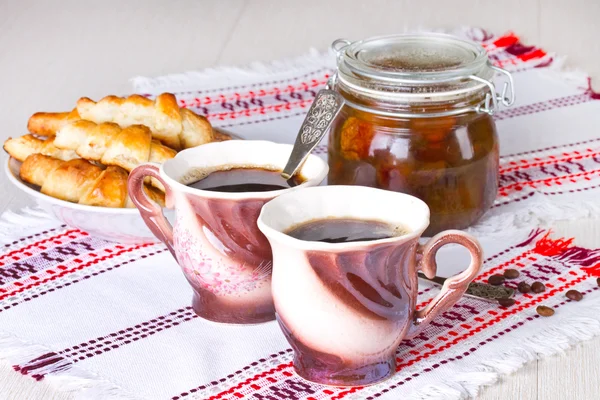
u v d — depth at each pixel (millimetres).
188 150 840
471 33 1312
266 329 825
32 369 795
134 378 785
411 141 892
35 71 1239
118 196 898
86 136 934
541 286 858
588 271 881
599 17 1364
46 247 925
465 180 904
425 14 1396
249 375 785
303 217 779
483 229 938
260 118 1125
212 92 1184
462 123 898
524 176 1021
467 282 767
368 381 771
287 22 1384
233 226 794
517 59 1243
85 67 1253
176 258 828
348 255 733
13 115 1127
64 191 908
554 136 1087
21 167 936
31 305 857
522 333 818
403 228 767
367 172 907
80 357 805
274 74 1224
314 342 756
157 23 1390
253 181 833
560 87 1181
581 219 959
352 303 745
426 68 888
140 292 870
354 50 918
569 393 774
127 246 927
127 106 955
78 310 851
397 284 751
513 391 776
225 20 1400
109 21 1399
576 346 812
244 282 811
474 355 799
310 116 842
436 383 774
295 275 745
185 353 804
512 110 1137
